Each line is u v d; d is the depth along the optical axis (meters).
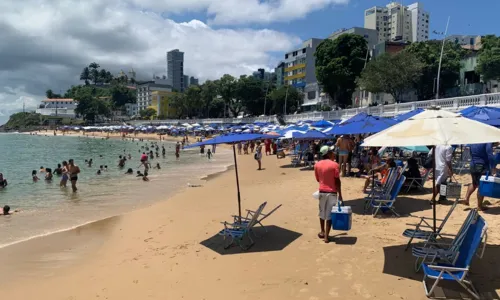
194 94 109.69
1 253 9.47
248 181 20.28
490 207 9.47
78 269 8.04
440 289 5.61
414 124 5.95
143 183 22.23
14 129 169.88
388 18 121.44
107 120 162.12
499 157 13.24
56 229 11.80
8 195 18.70
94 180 23.81
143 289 6.56
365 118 15.34
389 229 8.65
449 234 7.30
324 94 78.50
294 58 103.06
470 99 25.70
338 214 7.74
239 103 99.06
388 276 6.20
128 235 10.48
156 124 122.44
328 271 6.60
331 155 8.14
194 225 10.79
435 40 55.78
